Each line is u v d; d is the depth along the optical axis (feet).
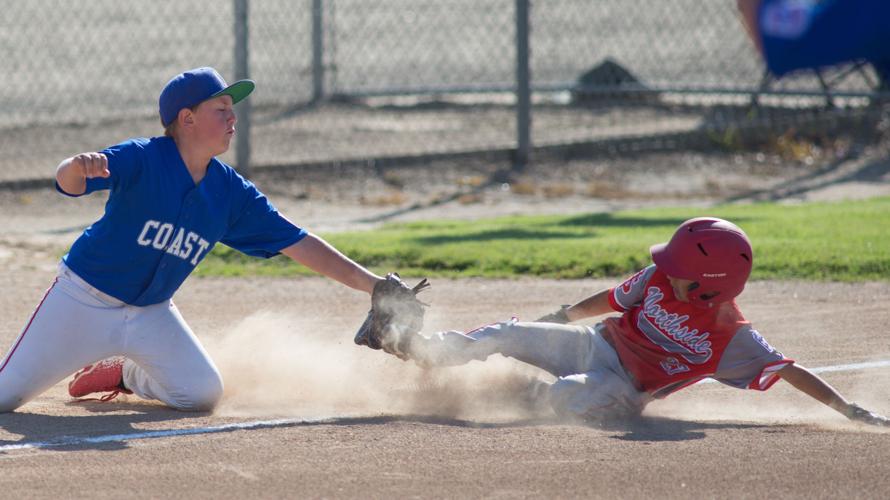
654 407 61.57
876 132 200.54
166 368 58.59
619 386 56.75
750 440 53.26
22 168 165.48
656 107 222.07
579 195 165.17
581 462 49.08
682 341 55.52
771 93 191.01
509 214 149.38
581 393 56.39
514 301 93.71
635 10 255.29
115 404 61.77
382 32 261.24
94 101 211.00
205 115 55.26
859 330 81.51
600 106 224.53
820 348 75.97
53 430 54.24
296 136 194.39
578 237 119.55
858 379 67.51
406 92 221.66
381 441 52.49
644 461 49.32
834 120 201.36
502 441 52.60
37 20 244.01
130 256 56.13
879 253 107.34
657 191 168.35
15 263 111.86
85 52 236.84
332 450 50.80
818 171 182.60
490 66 253.03
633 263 105.81
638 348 56.75
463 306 91.91
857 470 48.21
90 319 57.21
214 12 265.34
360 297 96.27
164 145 55.77
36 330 57.31
